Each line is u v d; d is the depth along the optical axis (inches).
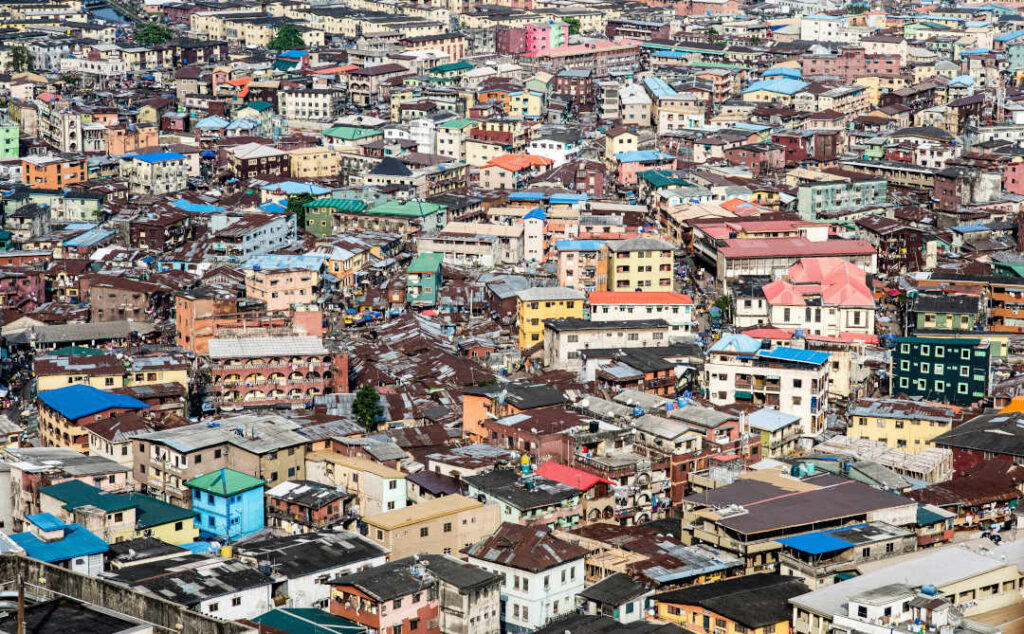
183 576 7278.5
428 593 7303.2
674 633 7204.7
